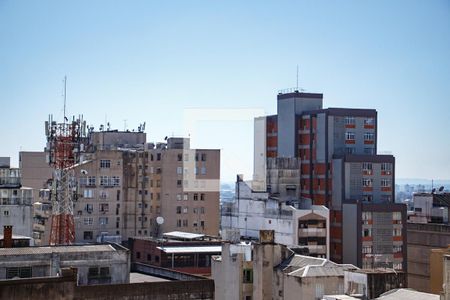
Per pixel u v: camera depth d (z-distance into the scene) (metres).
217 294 136.00
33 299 81.06
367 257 177.25
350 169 185.12
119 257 98.50
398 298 96.75
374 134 194.38
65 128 177.38
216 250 166.88
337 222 183.12
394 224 180.38
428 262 181.62
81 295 84.25
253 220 184.12
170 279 107.31
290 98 199.38
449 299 91.06
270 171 188.88
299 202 184.88
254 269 126.00
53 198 165.75
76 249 99.19
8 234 106.06
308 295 114.50
